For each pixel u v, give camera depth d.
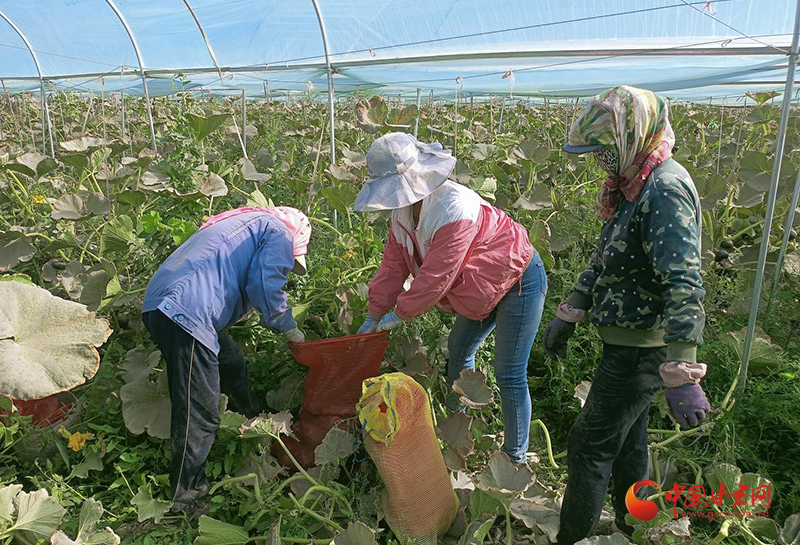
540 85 6.79
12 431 2.68
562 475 3.08
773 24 3.67
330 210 5.43
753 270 4.21
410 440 2.50
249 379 3.25
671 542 2.23
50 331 2.12
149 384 3.00
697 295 1.90
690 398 1.95
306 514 2.67
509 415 2.98
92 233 4.34
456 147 6.26
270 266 2.76
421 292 2.62
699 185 4.73
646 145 2.03
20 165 4.73
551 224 5.09
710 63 4.63
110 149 6.17
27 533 2.15
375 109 5.21
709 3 3.64
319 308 3.87
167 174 4.40
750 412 3.16
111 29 7.80
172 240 3.59
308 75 6.52
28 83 10.99
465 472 2.92
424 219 2.61
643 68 5.12
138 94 12.03
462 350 3.18
